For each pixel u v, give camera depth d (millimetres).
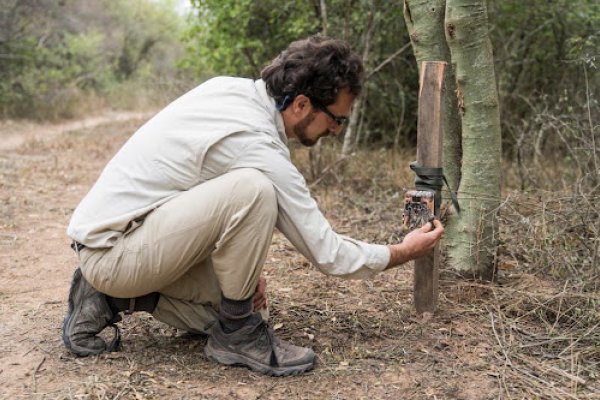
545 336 2576
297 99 2186
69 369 2309
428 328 2664
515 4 6453
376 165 5883
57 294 3197
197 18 7477
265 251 2170
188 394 2139
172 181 2174
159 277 2209
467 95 2943
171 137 2174
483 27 2871
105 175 2268
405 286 3160
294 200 2156
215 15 6883
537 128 5887
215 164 2148
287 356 2305
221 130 2127
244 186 2086
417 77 7191
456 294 2969
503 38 6605
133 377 2248
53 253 3926
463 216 3045
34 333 2656
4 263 3697
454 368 2340
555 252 3043
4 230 4383
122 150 2289
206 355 2396
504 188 5062
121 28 22141
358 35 6516
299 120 2236
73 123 13312
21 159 7695
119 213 2176
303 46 2189
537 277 3094
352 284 3213
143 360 2389
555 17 6207
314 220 2178
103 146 9258
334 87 2156
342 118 2260
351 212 4750
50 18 15141
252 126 2145
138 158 2207
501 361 2389
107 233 2184
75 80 16234
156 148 2186
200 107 2207
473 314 2807
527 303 2857
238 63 7039
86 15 20047
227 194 2096
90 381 2180
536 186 4652
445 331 2639
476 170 2994
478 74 2906
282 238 4074
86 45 16984
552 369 2316
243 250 2143
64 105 13961
